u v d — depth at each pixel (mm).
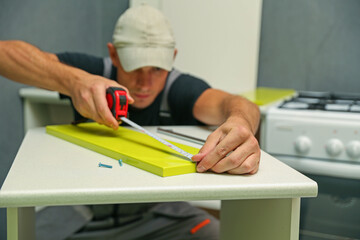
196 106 1098
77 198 479
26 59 938
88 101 767
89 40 1899
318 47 1750
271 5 1794
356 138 1083
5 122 1469
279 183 530
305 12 1747
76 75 844
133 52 1060
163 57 1075
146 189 494
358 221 1111
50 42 1650
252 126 719
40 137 799
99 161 620
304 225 1149
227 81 1759
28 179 514
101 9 1963
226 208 933
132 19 1080
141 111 1230
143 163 578
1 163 1462
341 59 1723
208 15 1733
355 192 1110
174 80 1251
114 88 745
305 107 1241
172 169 550
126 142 710
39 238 1179
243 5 1695
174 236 1116
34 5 1556
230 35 1724
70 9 1742
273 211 648
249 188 518
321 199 1143
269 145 1185
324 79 1762
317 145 1129
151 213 1296
